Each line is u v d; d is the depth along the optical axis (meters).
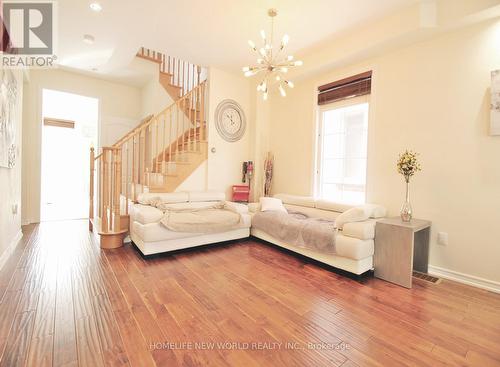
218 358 1.47
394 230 2.56
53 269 2.68
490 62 2.49
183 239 3.33
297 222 3.29
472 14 2.41
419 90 2.96
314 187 4.22
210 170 4.61
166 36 3.44
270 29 3.21
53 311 1.89
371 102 3.40
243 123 5.01
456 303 2.18
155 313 1.91
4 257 2.81
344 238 2.68
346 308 2.06
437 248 2.81
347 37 3.35
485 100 2.52
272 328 1.77
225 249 3.58
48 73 4.75
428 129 2.89
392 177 3.21
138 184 4.69
